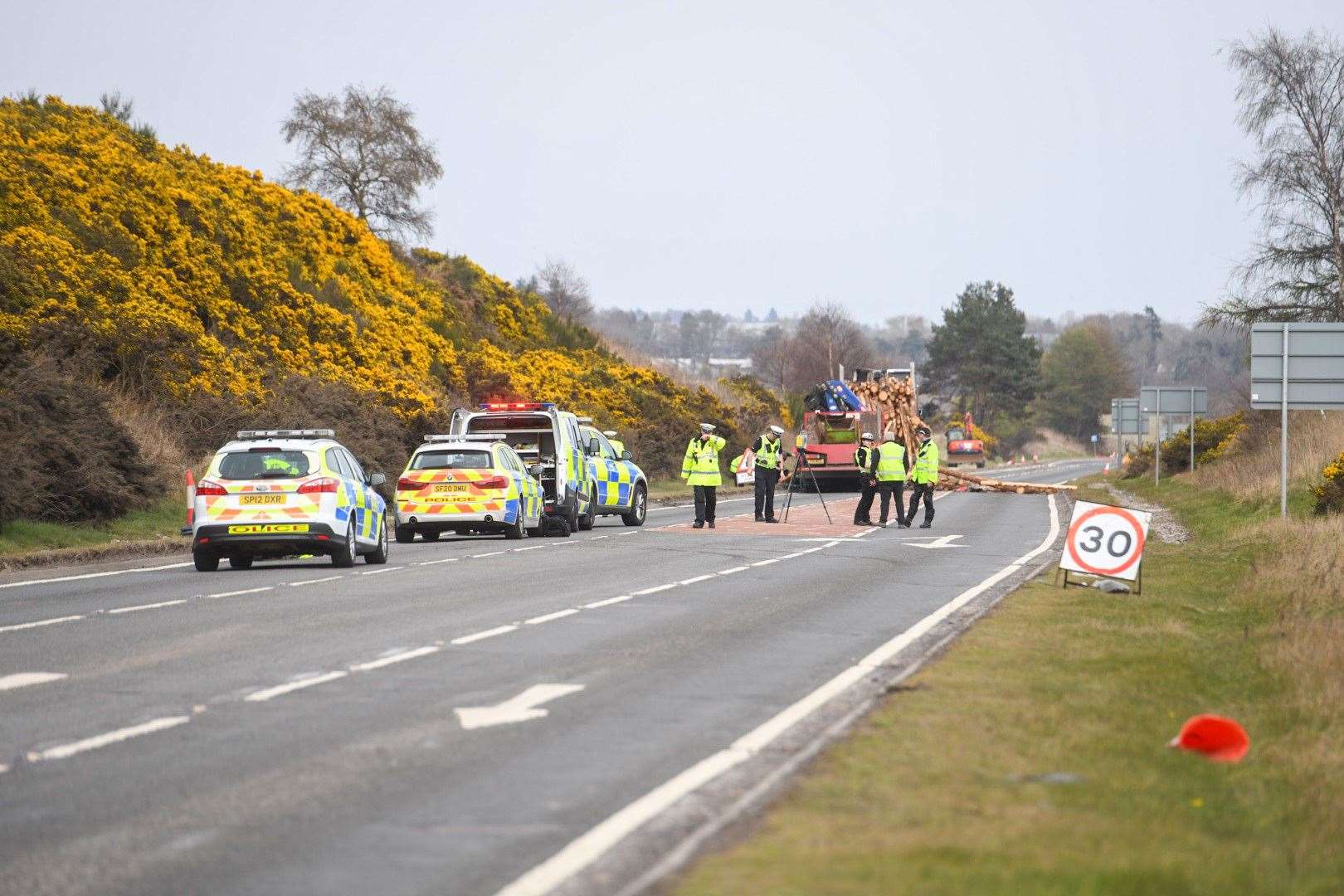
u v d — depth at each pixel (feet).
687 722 108.68
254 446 243.19
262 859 73.51
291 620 170.50
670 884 66.23
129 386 381.81
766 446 393.29
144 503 321.73
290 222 592.19
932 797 82.69
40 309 375.25
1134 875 66.80
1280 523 285.84
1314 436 429.38
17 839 77.51
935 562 262.06
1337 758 97.66
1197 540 323.98
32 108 530.27
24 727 107.04
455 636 156.35
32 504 279.08
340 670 132.98
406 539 320.29
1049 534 345.72
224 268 488.44
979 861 69.41
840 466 597.93
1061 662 135.33
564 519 343.26
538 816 81.35
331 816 81.87
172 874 71.15
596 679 128.67
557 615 176.45
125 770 93.30
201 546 239.09
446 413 511.81
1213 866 70.59
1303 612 170.71
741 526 381.40
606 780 90.07
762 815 79.15
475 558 269.64
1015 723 105.29
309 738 102.89
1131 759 94.84
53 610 180.55
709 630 162.61
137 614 176.14
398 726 107.34
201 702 116.98
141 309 401.70
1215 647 150.41
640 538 330.75
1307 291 536.83
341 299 561.43
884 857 70.13
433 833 78.02
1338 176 530.68
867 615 177.78
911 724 104.06
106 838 77.56
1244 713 115.03
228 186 585.22
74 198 451.12
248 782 90.07
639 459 646.33
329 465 245.45
